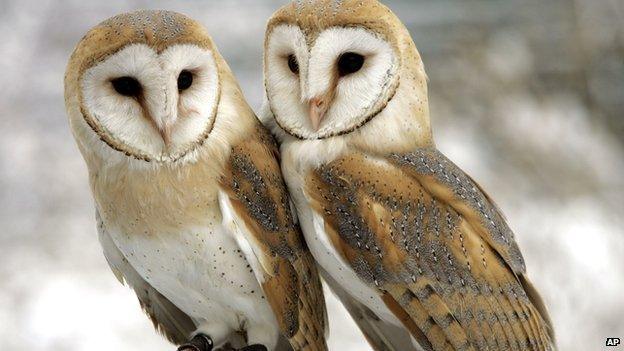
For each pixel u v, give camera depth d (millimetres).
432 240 3619
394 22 3613
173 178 3592
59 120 5812
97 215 3635
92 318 4602
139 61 3568
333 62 3598
